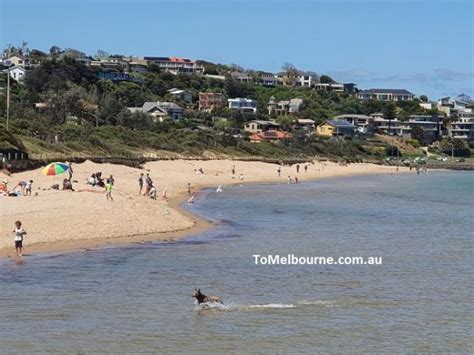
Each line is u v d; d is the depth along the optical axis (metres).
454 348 26.69
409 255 47.50
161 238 50.41
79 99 177.75
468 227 65.88
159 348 25.81
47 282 35.38
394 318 30.70
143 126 174.50
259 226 60.72
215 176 124.94
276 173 145.38
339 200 92.69
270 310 31.58
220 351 25.66
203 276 38.38
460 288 37.09
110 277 37.09
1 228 46.56
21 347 25.36
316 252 47.31
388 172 190.62
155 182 97.31
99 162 110.12
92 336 26.94
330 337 27.73
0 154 86.44
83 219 51.69
